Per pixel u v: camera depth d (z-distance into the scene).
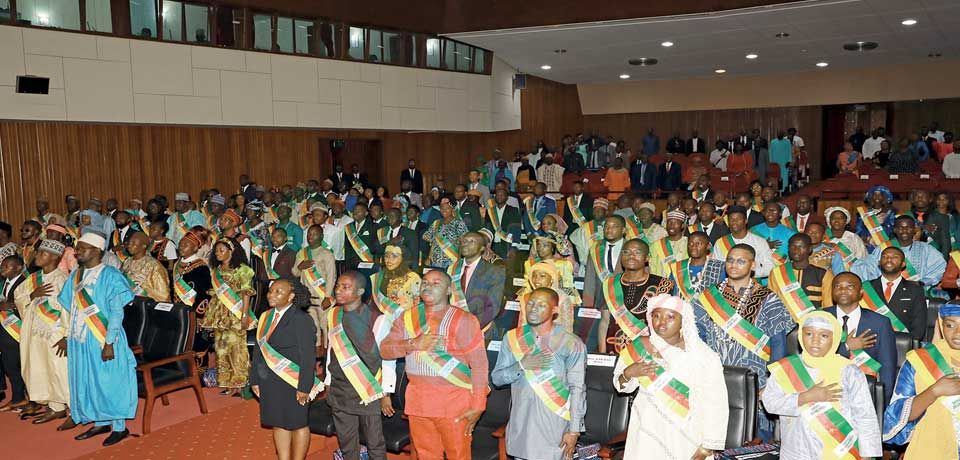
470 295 6.64
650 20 15.90
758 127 26.89
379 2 15.77
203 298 8.38
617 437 4.73
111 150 15.70
